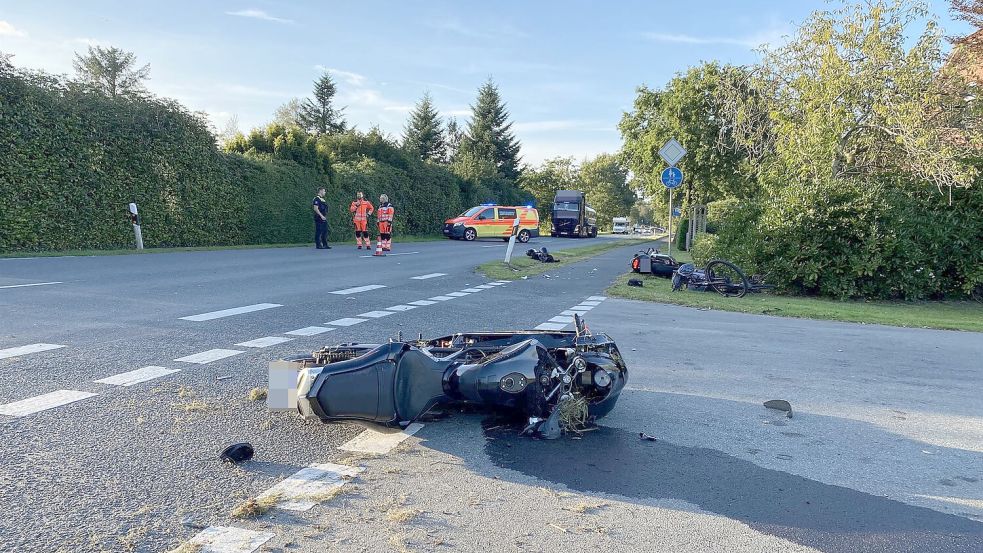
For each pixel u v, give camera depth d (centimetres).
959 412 552
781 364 718
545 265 1980
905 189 1470
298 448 410
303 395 390
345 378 388
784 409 538
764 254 1466
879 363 747
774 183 1634
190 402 484
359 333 786
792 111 1755
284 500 333
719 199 3216
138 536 287
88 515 304
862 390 618
